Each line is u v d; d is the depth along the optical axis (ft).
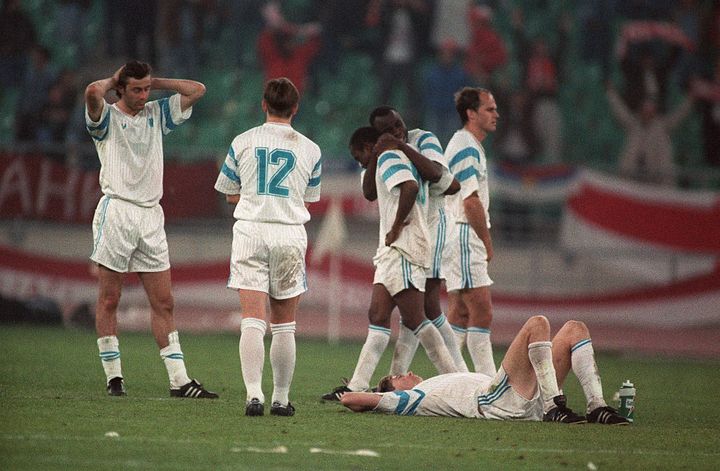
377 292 106.73
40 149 208.13
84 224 207.72
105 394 105.70
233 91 262.88
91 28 259.60
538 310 216.54
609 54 275.59
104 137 105.19
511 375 91.97
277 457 71.26
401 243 104.53
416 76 257.96
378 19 260.42
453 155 114.32
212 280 210.18
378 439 80.53
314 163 92.43
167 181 209.26
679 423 101.09
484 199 115.85
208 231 210.79
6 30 245.45
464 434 84.02
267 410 96.07
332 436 81.05
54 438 76.02
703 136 266.77
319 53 262.88
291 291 90.63
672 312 217.56
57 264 205.36
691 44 269.85
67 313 203.62
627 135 258.16
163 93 247.50
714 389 139.23
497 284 221.87
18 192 205.05
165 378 124.36
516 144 250.16
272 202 89.86
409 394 94.32
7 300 202.18
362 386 107.24
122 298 203.62
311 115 261.44
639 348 206.49
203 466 67.46
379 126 107.96
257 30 268.41
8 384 112.57
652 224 221.66
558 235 227.40
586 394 93.20
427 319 105.91
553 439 82.89
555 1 282.56
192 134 254.68
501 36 279.69
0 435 76.74
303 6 266.98
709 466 74.74
